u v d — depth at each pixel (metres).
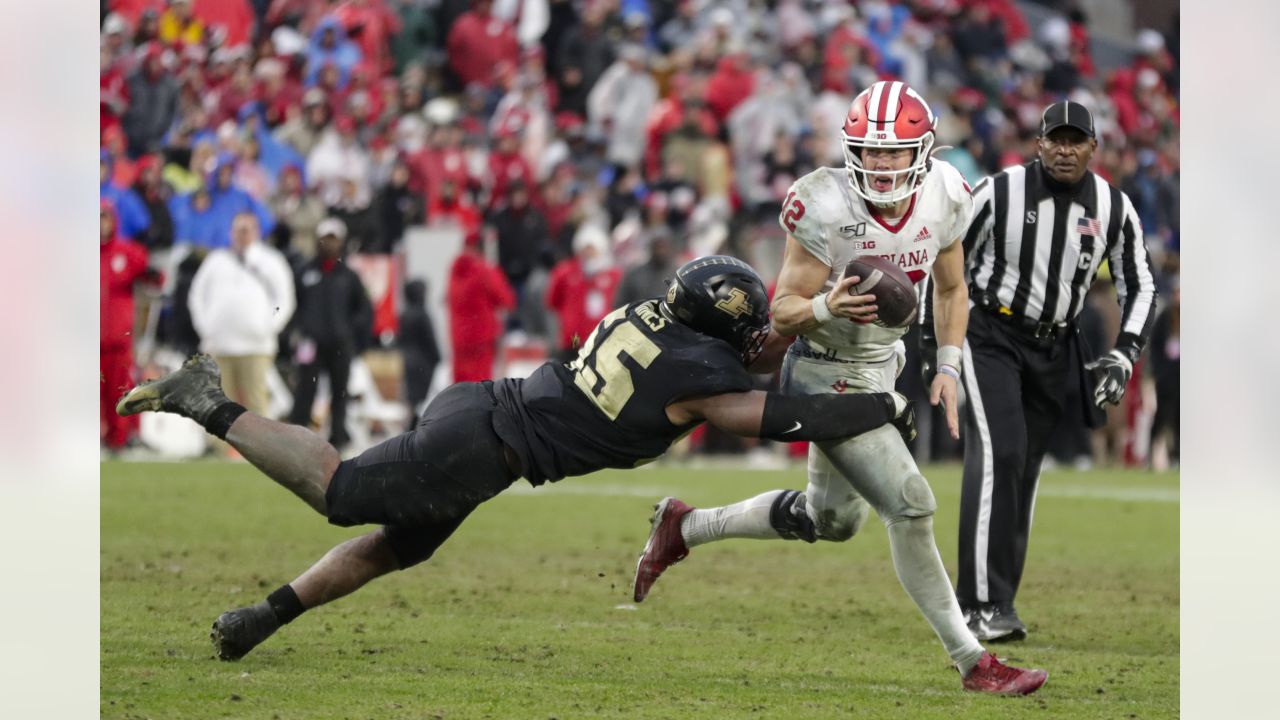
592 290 47.00
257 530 28.52
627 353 15.38
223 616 16.36
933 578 16.02
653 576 18.23
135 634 18.16
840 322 15.88
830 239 15.35
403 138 51.16
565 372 15.78
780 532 17.66
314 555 25.53
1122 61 67.19
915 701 15.50
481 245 46.44
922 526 15.81
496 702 14.90
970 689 16.16
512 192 49.59
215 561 24.64
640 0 60.09
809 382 16.42
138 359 43.34
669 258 45.88
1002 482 20.14
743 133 54.88
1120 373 19.98
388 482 15.31
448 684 15.72
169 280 44.75
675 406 15.36
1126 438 49.06
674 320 15.59
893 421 15.34
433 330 45.34
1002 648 19.47
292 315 44.09
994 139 57.75
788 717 14.56
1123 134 60.91
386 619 19.91
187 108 50.25
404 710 14.39
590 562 25.98
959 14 61.59
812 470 17.08
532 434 15.48
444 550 27.20
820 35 59.25
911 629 20.31
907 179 15.06
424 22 57.00
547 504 34.62
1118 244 20.53
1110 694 16.34
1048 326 20.47
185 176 48.38
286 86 51.97
